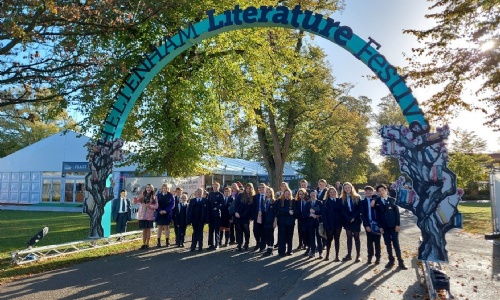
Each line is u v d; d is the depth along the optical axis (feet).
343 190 30.58
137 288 21.68
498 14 36.78
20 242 38.09
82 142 99.81
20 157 105.60
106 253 32.55
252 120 64.03
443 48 39.68
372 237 28.91
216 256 31.60
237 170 114.32
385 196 28.48
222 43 52.21
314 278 24.35
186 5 42.22
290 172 159.53
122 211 43.24
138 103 51.34
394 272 26.03
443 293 20.63
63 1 29.84
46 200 101.71
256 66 57.16
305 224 31.78
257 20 33.04
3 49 28.99
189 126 53.67
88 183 36.63
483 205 112.06
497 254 32.50
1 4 25.36
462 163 88.28
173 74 49.14
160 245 36.50
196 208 34.58
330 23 30.45
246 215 34.42
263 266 27.78
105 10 31.09
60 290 21.21
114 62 35.58
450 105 41.50
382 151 27.37
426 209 25.90
